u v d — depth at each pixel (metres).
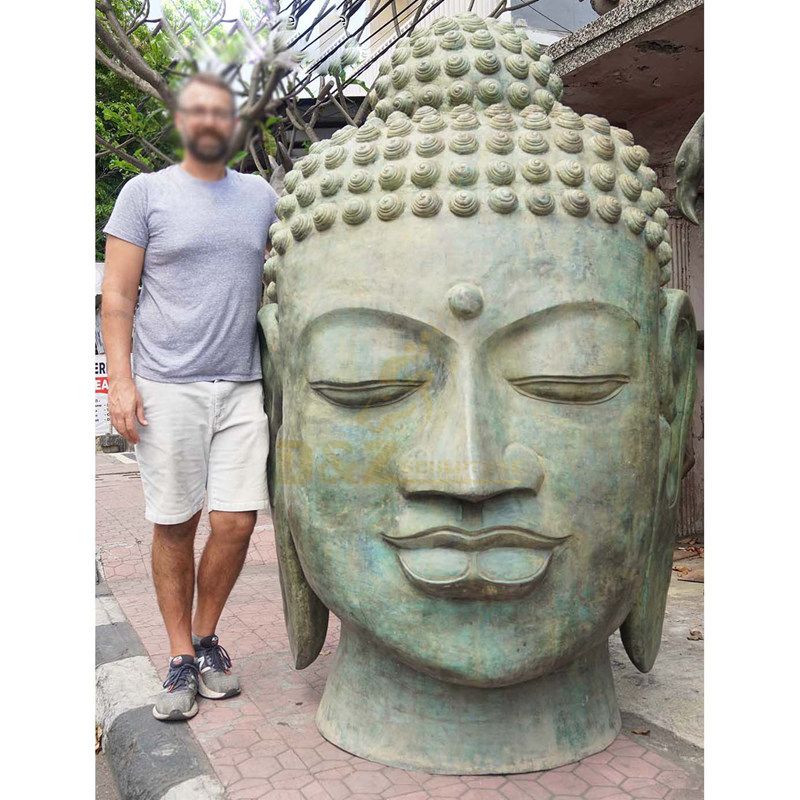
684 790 1.87
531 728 1.98
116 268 2.30
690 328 2.15
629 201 1.93
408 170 1.84
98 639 3.04
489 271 1.76
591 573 1.84
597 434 1.82
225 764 2.04
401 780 1.93
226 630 3.14
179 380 2.30
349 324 1.83
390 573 1.85
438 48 2.06
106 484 7.59
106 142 3.96
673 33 3.40
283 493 2.06
